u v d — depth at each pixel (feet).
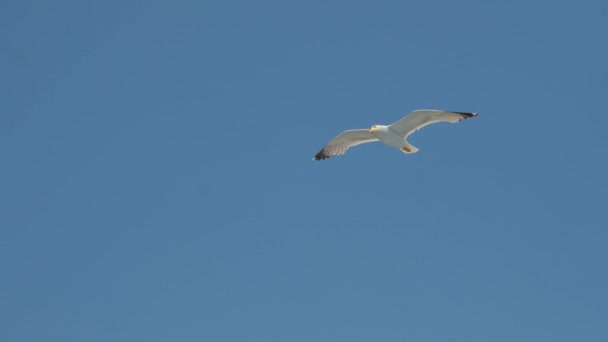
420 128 75.56
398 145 76.18
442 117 74.23
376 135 76.59
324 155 80.64
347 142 79.61
